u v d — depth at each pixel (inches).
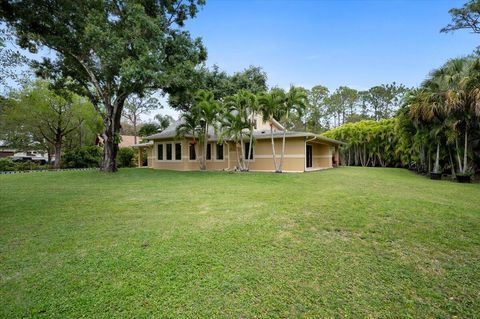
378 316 92.7
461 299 102.7
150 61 502.6
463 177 451.2
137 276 118.8
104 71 558.6
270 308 96.9
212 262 131.7
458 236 164.9
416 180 473.4
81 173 622.5
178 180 466.3
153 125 1130.7
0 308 96.7
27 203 270.8
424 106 505.7
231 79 1072.8
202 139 671.8
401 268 126.1
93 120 1099.9
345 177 493.4
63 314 93.6
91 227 188.1
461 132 484.1
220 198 289.9
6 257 138.5
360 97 1765.5
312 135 607.2
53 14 439.8
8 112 898.1
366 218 201.5
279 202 263.0
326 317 92.1
